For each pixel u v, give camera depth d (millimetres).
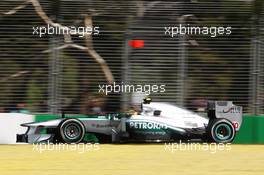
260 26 49250
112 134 44031
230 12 49344
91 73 49156
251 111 49531
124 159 35281
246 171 30625
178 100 49375
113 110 49125
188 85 49469
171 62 49344
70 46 49125
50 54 48969
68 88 49125
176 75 49406
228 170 30891
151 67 49281
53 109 48875
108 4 49156
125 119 44031
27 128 44750
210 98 49625
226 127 45031
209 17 49344
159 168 31422
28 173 29375
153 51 49250
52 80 49000
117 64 49281
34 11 48750
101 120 44219
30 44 48844
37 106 48844
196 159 35500
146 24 49125
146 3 49219
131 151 39562
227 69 49469
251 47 49375
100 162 33844
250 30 49344
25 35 48844
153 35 49219
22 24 48750
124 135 43812
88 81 49250
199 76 49500
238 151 40375
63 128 43250
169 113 44719
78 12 49094
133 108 48844
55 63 49000
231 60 49469
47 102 48875
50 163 33344
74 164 32938
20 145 43250
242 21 49344
